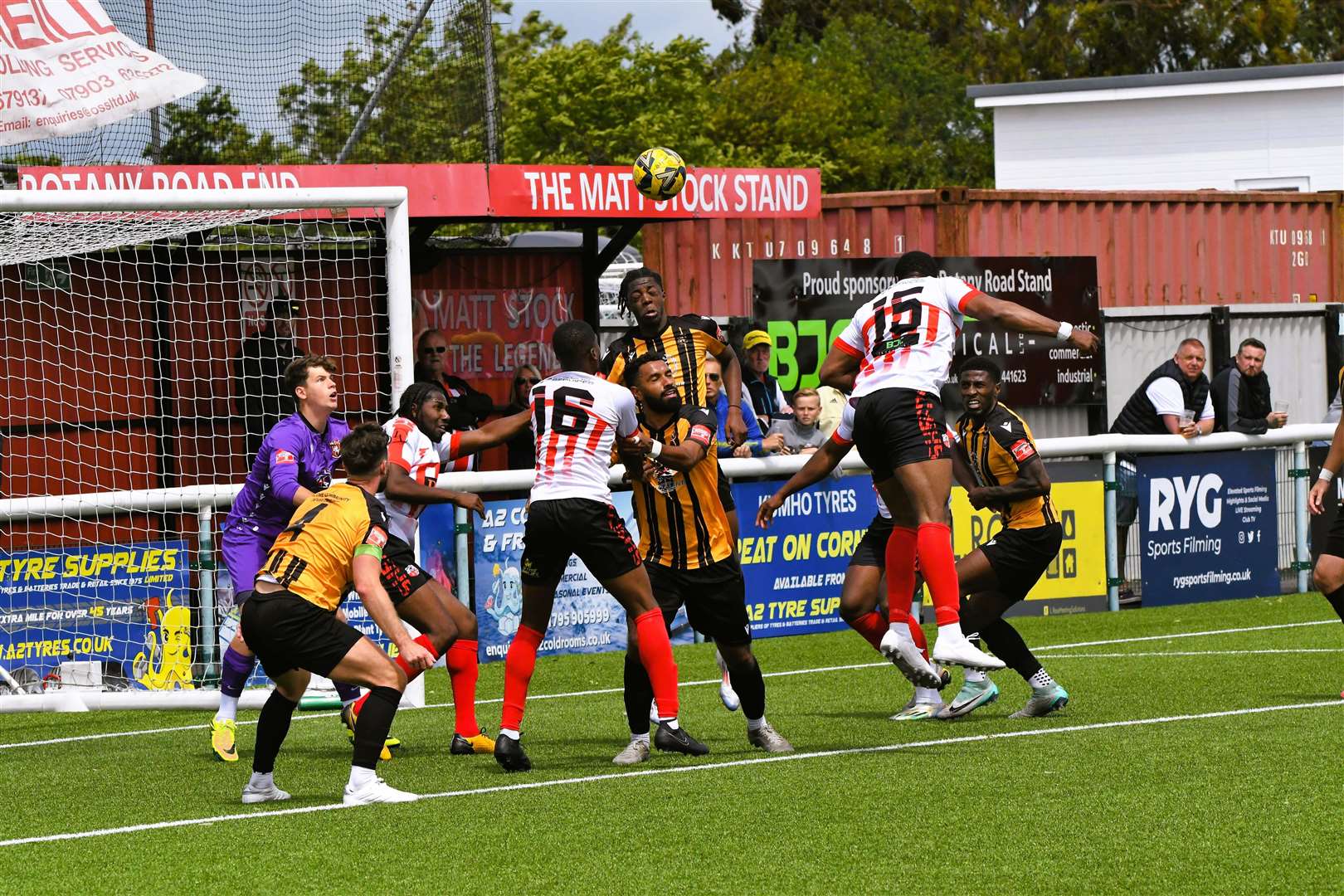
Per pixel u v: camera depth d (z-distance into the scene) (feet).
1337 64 206.28
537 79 316.60
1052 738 65.31
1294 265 162.91
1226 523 117.19
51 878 46.88
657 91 326.44
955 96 405.18
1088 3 408.05
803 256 139.33
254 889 44.86
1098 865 44.88
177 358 109.81
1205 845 46.70
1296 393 159.53
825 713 75.46
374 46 131.13
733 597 63.72
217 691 81.61
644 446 61.57
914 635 72.08
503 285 126.72
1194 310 151.94
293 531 56.18
